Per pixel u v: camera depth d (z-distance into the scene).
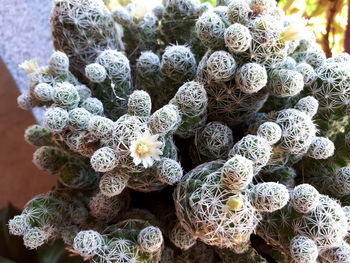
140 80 0.17
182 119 0.14
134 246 0.14
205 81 0.14
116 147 0.12
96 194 0.16
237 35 0.12
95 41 0.17
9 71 0.25
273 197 0.11
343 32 0.23
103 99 0.17
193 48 0.17
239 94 0.14
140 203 0.18
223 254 0.16
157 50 0.19
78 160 0.17
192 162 0.17
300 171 0.17
